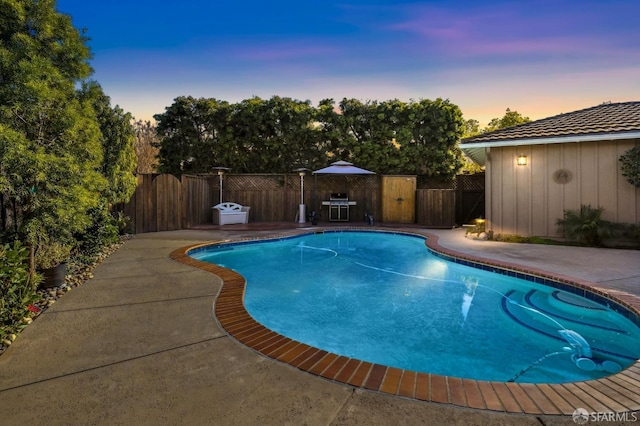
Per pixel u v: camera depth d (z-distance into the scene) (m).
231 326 3.54
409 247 10.44
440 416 2.12
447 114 16.31
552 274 5.70
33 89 4.40
